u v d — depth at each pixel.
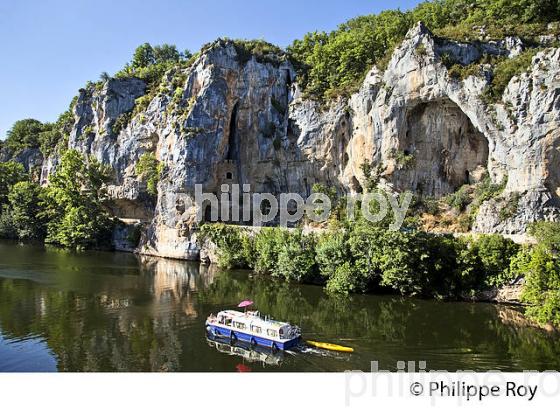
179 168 74.38
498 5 62.84
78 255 72.56
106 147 89.00
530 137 47.91
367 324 35.97
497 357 28.88
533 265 33.69
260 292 47.47
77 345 31.06
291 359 28.39
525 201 48.06
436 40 57.16
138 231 80.56
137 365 27.42
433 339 32.47
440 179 60.53
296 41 89.31
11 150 126.44
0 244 82.56
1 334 33.12
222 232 66.44
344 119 67.81
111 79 92.06
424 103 59.19
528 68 49.25
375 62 68.19
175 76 85.06
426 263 44.28
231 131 81.25
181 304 42.31
